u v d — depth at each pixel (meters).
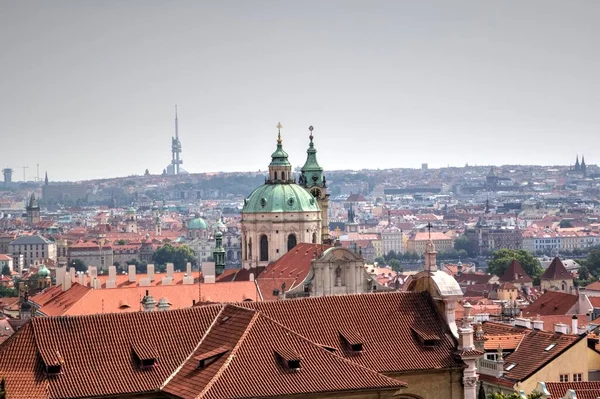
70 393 160.38
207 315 174.12
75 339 166.75
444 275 184.75
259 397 156.75
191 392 157.88
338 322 178.00
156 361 166.75
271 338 165.75
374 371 167.00
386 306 182.00
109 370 164.62
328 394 160.50
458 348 178.75
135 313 171.50
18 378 161.12
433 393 177.12
